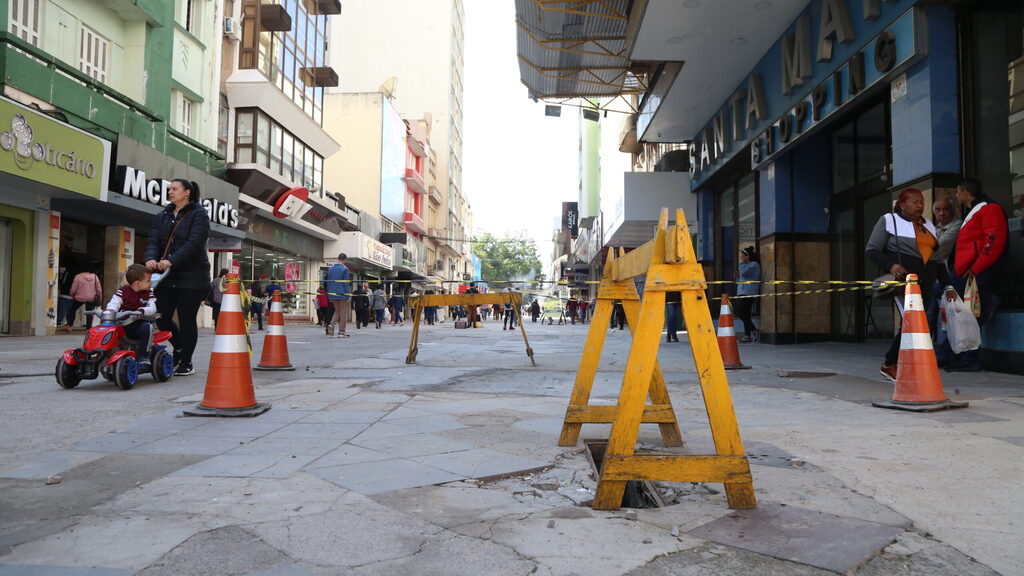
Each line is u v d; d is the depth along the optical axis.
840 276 12.51
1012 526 2.22
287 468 2.98
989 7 7.20
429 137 60.69
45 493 2.59
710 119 16.58
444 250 64.69
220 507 2.41
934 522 2.26
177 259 5.92
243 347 4.44
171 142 17.28
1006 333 6.56
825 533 2.15
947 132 7.45
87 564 1.89
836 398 5.18
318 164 27.97
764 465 3.06
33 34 13.21
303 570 1.85
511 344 12.66
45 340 12.28
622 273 3.44
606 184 25.92
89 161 13.55
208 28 20.12
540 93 18.31
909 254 5.72
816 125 10.38
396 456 3.21
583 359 3.64
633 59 12.88
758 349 11.01
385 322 33.22
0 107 11.18
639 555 1.97
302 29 25.62
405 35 60.75
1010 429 3.83
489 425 4.05
